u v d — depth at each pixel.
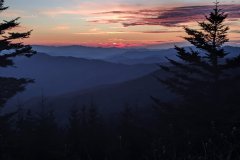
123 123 30.59
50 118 39.72
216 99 33.94
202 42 36.19
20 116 37.56
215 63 36.03
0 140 18.22
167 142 6.96
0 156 14.67
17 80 30.75
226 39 35.94
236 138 4.84
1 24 29.02
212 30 36.03
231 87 34.19
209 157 4.50
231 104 30.55
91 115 45.31
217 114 29.92
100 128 34.19
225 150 4.51
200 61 37.03
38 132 25.08
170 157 5.08
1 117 30.61
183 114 32.97
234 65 35.31
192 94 36.28
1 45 29.23
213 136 6.05
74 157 11.30
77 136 28.19
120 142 9.13
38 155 17.39
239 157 4.29
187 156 4.94
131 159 9.16
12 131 28.45
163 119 34.47
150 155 5.69
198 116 31.16
